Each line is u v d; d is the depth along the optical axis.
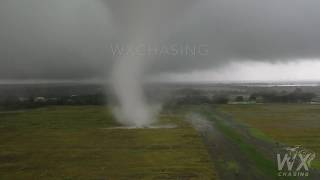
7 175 52.69
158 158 59.53
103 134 85.00
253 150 63.84
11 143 76.38
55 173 52.91
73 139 79.31
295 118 114.25
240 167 52.66
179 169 52.44
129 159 59.59
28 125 103.31
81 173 52.38
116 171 52.66
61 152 66.62
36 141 78.06
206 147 67.25
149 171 51.97
